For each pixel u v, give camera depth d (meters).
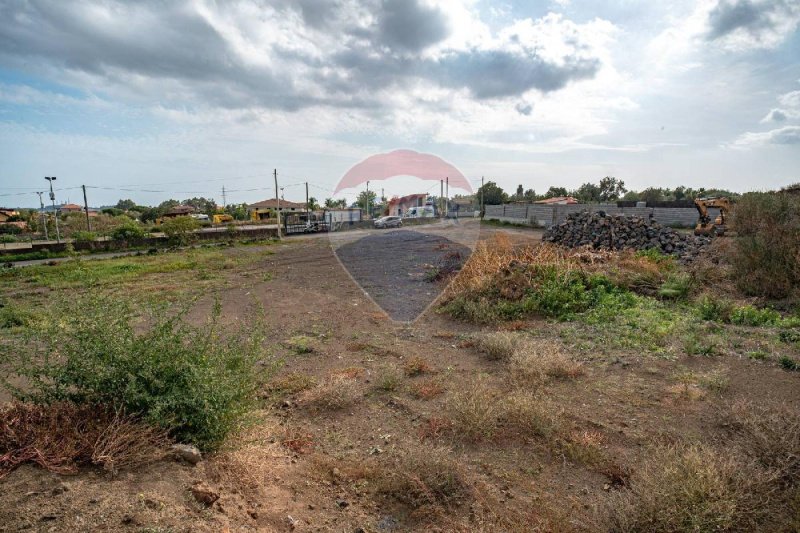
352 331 6.46
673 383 4.16
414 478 2.54
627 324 6.11
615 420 3.47
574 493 2.62
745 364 4.54
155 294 9.26
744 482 2.38
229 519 2.10
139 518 1.87
